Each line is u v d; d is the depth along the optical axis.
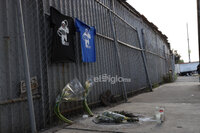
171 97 7.63
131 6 10.70
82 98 4.64
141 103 6.47
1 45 3.20
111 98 6.68
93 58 5.88
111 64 7.36
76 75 5.13
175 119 3.99
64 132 3.42
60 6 4.76
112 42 7.70
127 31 9.85
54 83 4.27
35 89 3.73
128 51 9.54
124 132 3.23
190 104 5.77
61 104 4.39
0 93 3.09
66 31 4.65
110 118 3.91
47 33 4.19
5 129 3.12
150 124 3.67
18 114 3.36
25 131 3.46
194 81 17.91
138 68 10.70
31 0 3.83
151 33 15.62
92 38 5.96
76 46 5.24
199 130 3.19
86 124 3.87
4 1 3.32
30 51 3.70
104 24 7.23
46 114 3.92
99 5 7.03
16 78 3.38
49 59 4.18
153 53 15.33
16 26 3.48
